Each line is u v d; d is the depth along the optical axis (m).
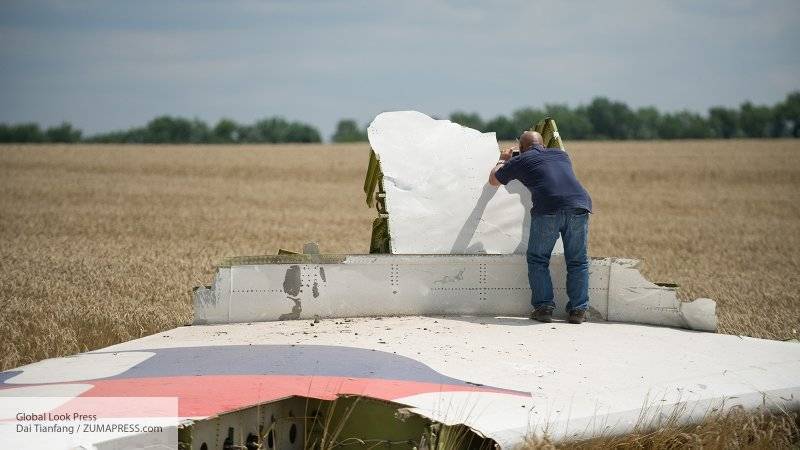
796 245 34.81
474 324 13.19
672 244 34.22
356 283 13.54
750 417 9.68
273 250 28.69
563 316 14.16
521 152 14.40
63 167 77.44
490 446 8.34
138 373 9.70
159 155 94.25
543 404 9.27
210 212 45.03
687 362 11.33
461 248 14.41
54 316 15.99
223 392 8.78
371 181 15.67
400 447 8.64
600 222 43.78
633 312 13.82
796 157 93.25
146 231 35.09
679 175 75.88
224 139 180.50
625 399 9.71
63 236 32.81
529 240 13.71
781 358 11.76
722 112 195.25
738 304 19.94
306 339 11.76
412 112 15.30
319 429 9.15
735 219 46.66
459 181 14.75
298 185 65.94
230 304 13.09
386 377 9.73
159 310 16.81
